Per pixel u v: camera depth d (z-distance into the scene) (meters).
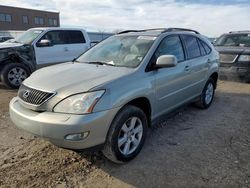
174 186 2.97
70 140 2.86
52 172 3.20
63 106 2.93
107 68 3.68
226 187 2.94
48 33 8.77
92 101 2.90
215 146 3.96
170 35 4.47
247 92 7.50
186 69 4.59
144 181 3.06
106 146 3.16
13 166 3.31
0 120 4.89
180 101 4.63
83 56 4.57
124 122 3.24
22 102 3.28
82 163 3.41
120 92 3.16
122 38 4.53
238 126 4.81
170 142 4.09
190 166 3.38
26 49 8.09
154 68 3.81
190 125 4.83
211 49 5.87
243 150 3.83
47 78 3.38
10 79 7.71
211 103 6.16
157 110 3.96
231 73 8.66
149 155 3.66
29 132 3.10
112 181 3.06
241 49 8.74
